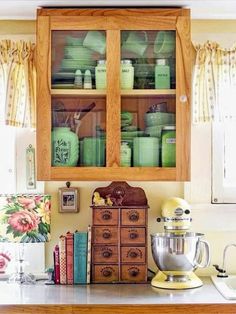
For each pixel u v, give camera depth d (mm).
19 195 2527
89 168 2342
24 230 2459
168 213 2447
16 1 2277
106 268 2473
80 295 2215
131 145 2377
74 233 2484
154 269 2592
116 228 2486
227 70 2551
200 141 2609
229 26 2631
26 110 2527
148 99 2391
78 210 2609
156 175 2342
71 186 2613
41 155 2332
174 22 2332
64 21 2332
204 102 2529
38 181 2475
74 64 2383
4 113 2500
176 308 2053
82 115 2391
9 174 2629
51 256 2609
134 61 2381
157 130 2383
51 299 2143
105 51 2359
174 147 2365
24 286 2404
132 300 2115
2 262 2588
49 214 2498
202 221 2598
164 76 2377
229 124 2650
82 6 2338
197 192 2607
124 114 2381
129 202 2561
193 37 2613
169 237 2359
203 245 2498
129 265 2477
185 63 2330
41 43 2328
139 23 2336
